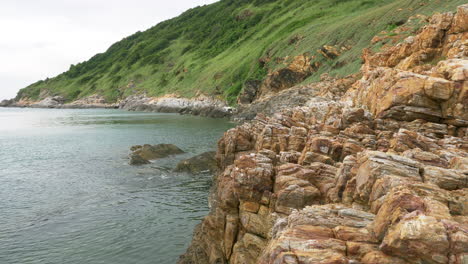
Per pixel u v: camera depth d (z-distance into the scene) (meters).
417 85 21.91
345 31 103.75
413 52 40.78
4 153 50.22
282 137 25.64
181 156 46.50
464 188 11.26
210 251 18.20
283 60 118.69
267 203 16.25
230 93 131.75
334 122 25.83
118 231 22.88
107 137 66.75
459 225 8.04
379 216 9.58
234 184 16.91
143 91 186.75
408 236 7.98
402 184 10.66
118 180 34.66
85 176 36.25
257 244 15.42
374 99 27.27
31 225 23.55
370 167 12.66
